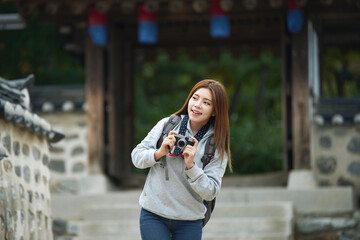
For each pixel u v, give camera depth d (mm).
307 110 13195
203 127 5637
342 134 13852
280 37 15273
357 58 20703
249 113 26375
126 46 15453
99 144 13875
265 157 21500
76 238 11328
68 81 23672
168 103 26094
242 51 16422
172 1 13078
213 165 5559
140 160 5477
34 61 23375
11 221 6648
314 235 11875
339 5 13391
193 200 5473
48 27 22844
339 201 12336
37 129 7598
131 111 15492
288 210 11602
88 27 14094
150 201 5480
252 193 12453
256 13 13633
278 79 25969
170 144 5309
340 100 13969
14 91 7773
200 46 16219
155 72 26391
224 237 10781
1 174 6387
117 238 11117
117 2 13281
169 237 5520
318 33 15688
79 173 14430
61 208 12820
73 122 14602
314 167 13750
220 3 12953
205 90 5555
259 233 11023
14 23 16812
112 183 14320
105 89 14203
